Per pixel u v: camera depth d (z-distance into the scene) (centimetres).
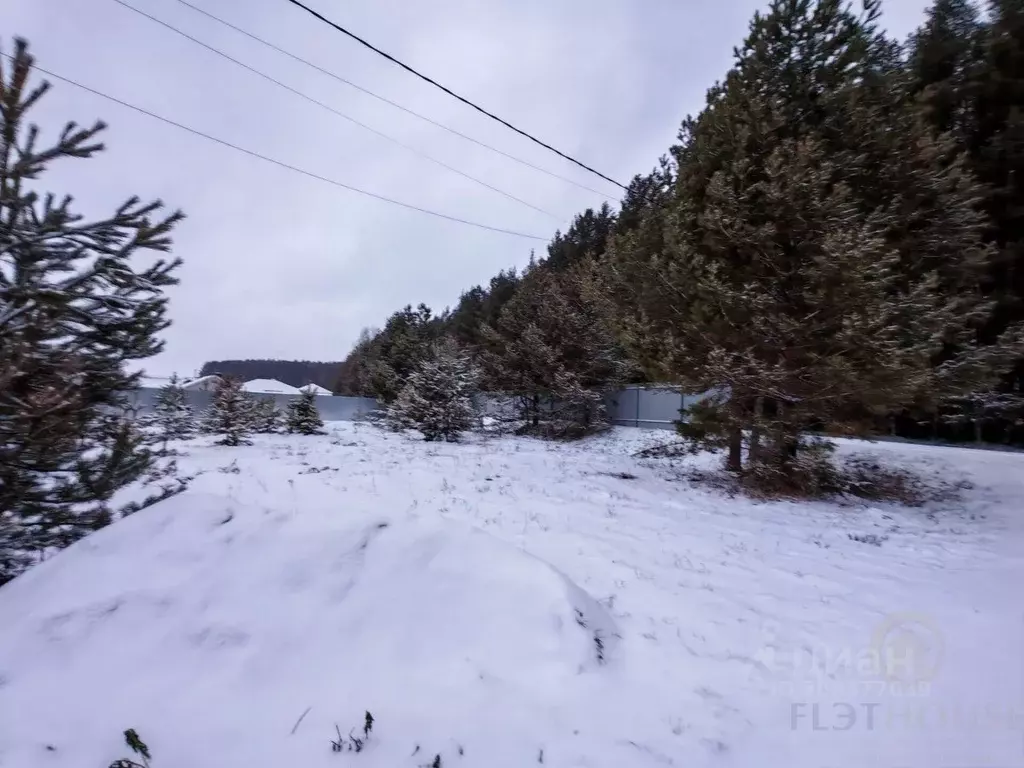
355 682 355
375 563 444
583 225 4225
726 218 1072
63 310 430
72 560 429
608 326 1605
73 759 294
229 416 1858
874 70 1180
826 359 1012
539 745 311
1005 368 1177
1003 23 1762
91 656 360
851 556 727
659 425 2489
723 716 351
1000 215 1711
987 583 618
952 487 1276
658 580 596
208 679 351
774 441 1144
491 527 779
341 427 2839
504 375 2495
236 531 462
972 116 1828
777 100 1124
